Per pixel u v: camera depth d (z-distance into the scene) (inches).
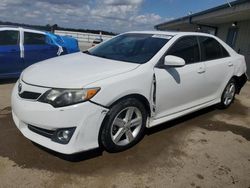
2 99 204.1
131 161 123.4
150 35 166.2
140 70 130.8
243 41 518.6
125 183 107.5
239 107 230.1
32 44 268.7
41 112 109.7
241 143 154.6
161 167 120.6
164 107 147.3
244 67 217.2
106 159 123.1
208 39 183.5
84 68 127.5
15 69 257.1
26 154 122.8
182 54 157.4
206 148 143.5
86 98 109.7
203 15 553.6
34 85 115.8
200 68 166.2
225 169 123.9
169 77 143.4
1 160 116.6
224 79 196.5
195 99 171.9
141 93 128.6
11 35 254.2
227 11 448.8
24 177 106.2
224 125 181.5
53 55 285.3
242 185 112.9
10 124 155.9
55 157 121.6
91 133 113.4
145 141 144.6
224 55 197.2
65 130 110.9
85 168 115.0
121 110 122.6
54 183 104.0
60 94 109.0
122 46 162.7
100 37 1039.6
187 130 166.1
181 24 725.3
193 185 109.9
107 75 120.0
